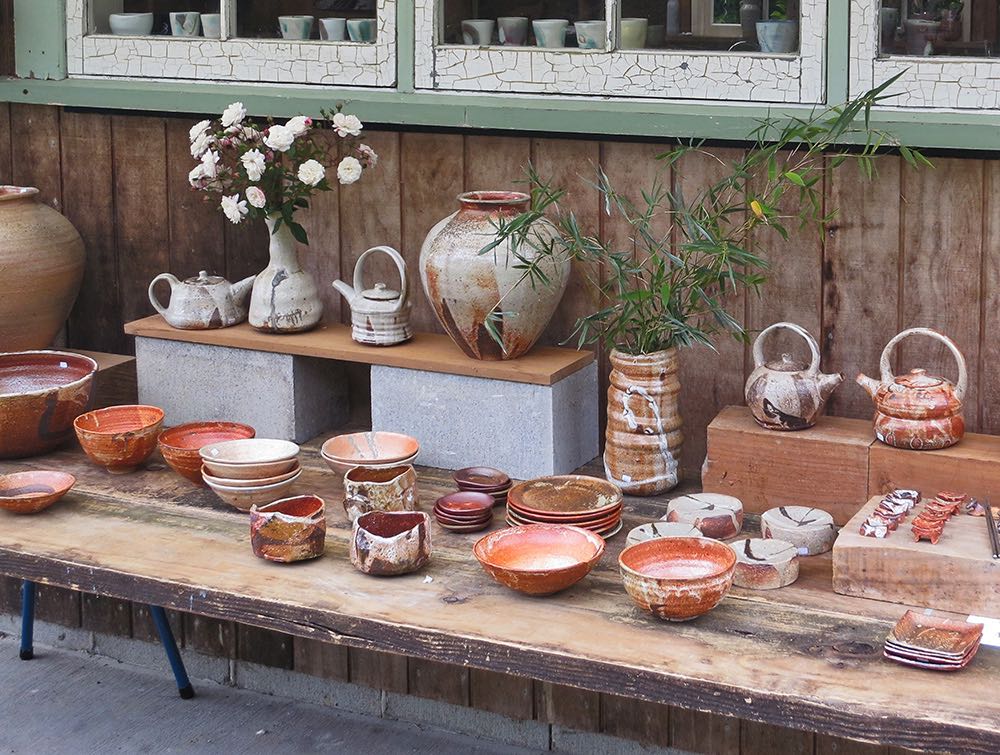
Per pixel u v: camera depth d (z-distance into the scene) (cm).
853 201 274
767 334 285
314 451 308
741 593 236
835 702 201
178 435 299
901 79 264
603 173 287
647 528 253
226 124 300
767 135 270
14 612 363
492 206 284
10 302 326
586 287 300
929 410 254
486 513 264
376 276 321
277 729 318
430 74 300
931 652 208
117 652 351
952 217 267
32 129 350
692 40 279
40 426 300
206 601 242
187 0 321
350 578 245
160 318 329
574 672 215
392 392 299
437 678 314
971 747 194
